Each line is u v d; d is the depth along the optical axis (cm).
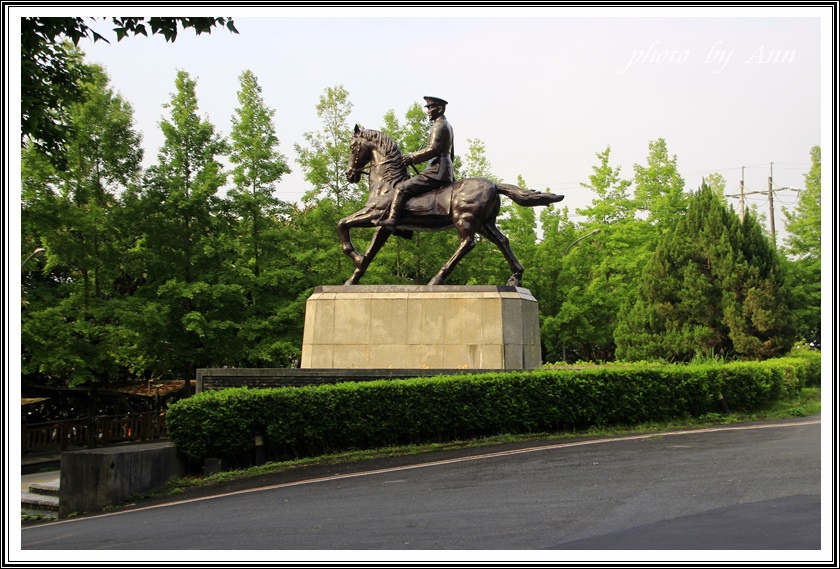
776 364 2039
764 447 1235
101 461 1156
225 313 2572
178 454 1276
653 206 3769
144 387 3164
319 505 971
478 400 1391
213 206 2606
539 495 954
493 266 2988
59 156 1656
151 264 2520
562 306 3253
